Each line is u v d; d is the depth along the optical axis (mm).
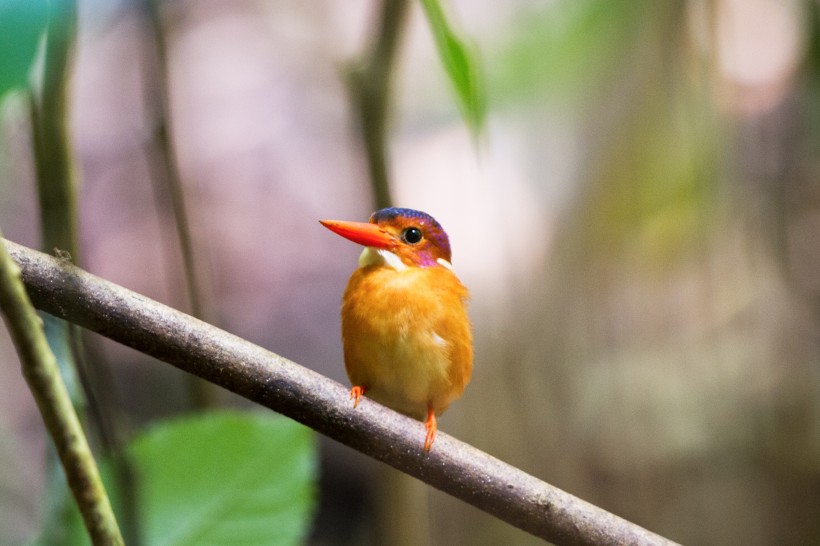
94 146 5191
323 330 5324
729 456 4492
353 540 5000
